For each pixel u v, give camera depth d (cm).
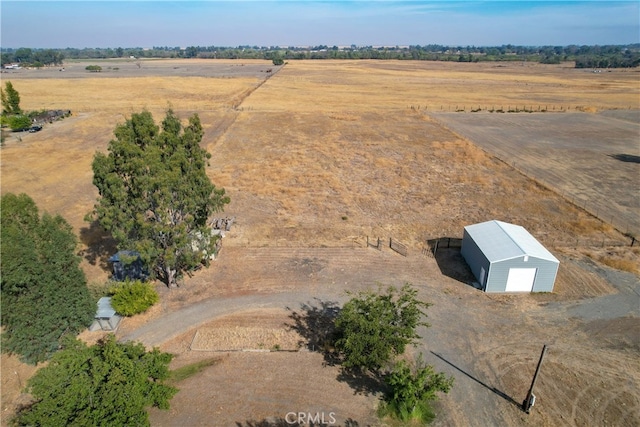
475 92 12094
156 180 2366
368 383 2059
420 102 10400
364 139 6831
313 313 2584
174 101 10238
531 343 2325
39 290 2073
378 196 4462
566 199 4341
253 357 2222
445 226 3772
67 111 8631
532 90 12575
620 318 2528
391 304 2027
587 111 9200
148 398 1767
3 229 1944
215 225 3700
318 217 3950
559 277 2953
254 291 2802
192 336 2380
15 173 5066
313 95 11388
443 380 1900
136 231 2577
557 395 1983
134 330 2420
